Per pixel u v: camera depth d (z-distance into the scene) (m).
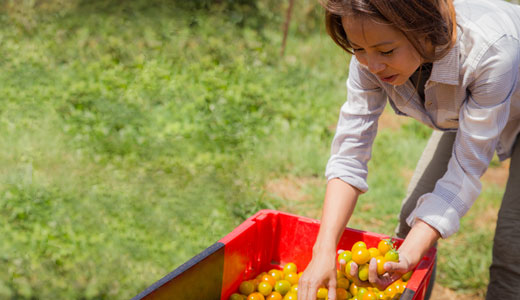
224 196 4.05
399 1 1.64
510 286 2.42
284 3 8.69
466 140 2.04
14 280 3.07
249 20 8.17
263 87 6.12
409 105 2.22
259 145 4.95
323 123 5.60
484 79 1.92
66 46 6.65
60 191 3.93
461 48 1.93
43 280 3.10
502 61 1.89
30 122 4.93
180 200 3.95
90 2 7.79
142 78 5.88
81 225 3.58
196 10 7.87
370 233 2.49
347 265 2.05
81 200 3.85
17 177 4.03
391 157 5.11
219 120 5.20
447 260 3.66
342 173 2.23
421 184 2.63
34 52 6.45
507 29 1.93
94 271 3.19
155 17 7.55
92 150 4.55
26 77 5.78
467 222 4.14
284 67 6.87
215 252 2.20
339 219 2.16
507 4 2.09
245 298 2.46
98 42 6.78
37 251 3.32
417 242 2.03
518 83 2.09
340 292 2.27
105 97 5.46
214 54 6.73
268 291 2.43
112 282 3.12
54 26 7.12
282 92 6.10
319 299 2.21
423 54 1.78
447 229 2.03
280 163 4.73
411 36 1.72
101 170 4.26
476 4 2.00
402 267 1.96
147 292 1.80
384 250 2.07
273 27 8.25
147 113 5.21
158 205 3.86
